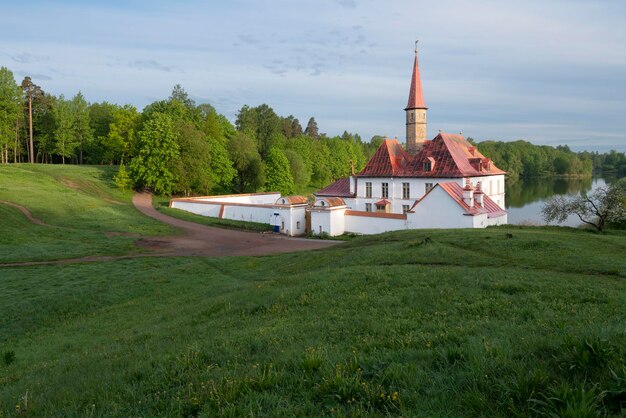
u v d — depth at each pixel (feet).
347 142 502.79
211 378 25.55
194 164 260.83
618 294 44.80
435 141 193.57
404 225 151.84
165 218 194.39
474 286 49.08
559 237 86.89
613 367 19.40
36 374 38.52
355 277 58.29
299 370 24.67
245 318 46.39
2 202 172.24
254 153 331.36
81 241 138.31
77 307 73.05
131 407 23.53
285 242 148.77
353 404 20.22
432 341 28.78
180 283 86.17
